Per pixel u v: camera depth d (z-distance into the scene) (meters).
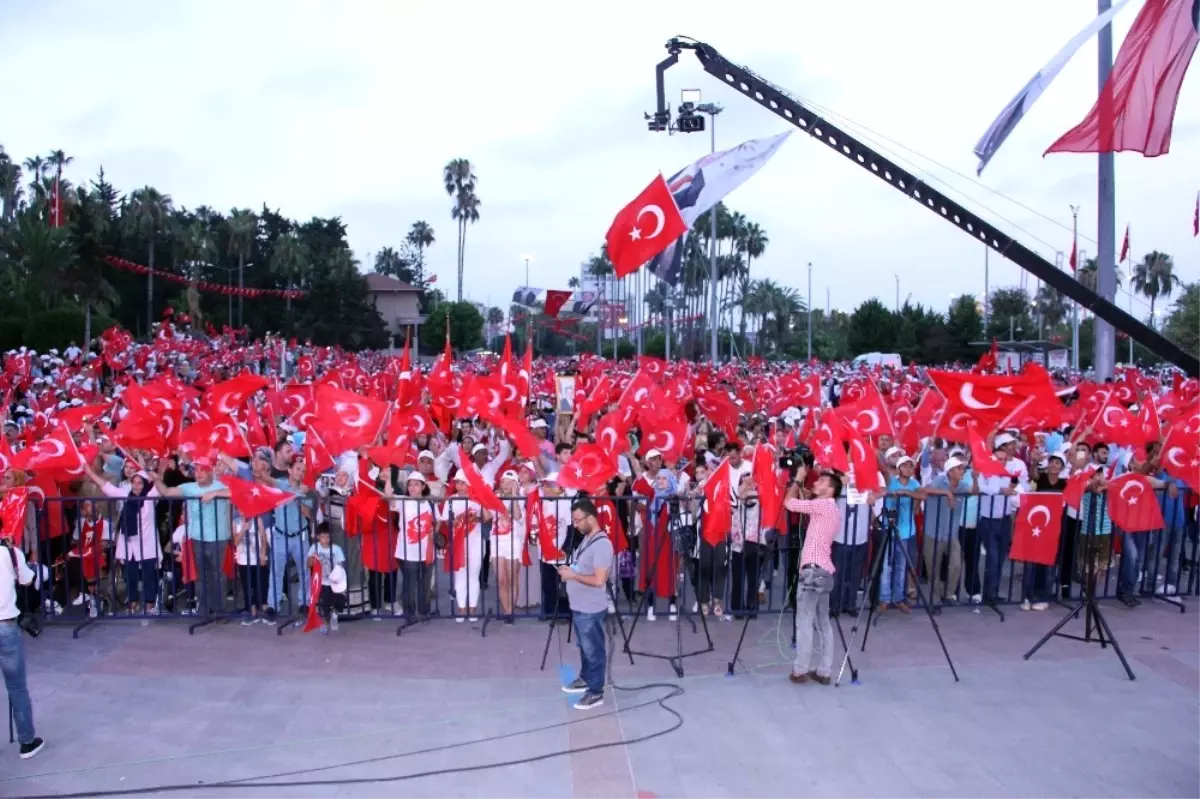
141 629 9.27
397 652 8.68
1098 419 11.99
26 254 49.66
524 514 9.77
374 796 5.93
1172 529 10.55
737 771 6.27
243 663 8.34
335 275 81.00
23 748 6.39
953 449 11.69
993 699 7.57
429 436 13.49
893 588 10.00
